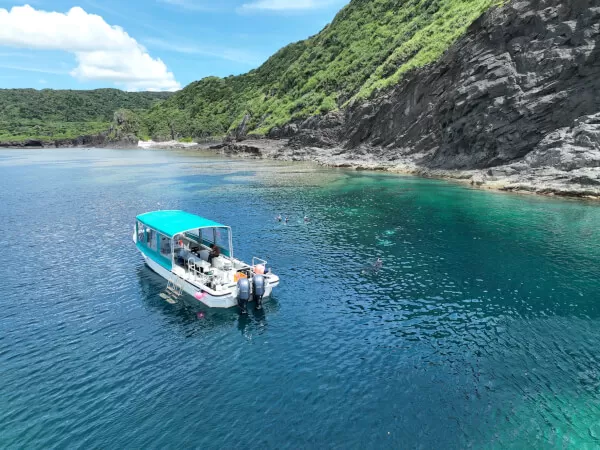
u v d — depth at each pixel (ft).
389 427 54.65
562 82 205.26
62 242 137.28
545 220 151.53
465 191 207.10
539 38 217.97
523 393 61.11
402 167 284.41
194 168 352.28
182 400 60.08
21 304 91.45
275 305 90.63
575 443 51.67
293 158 391.65
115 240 139.74
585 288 97.04
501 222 151.02
